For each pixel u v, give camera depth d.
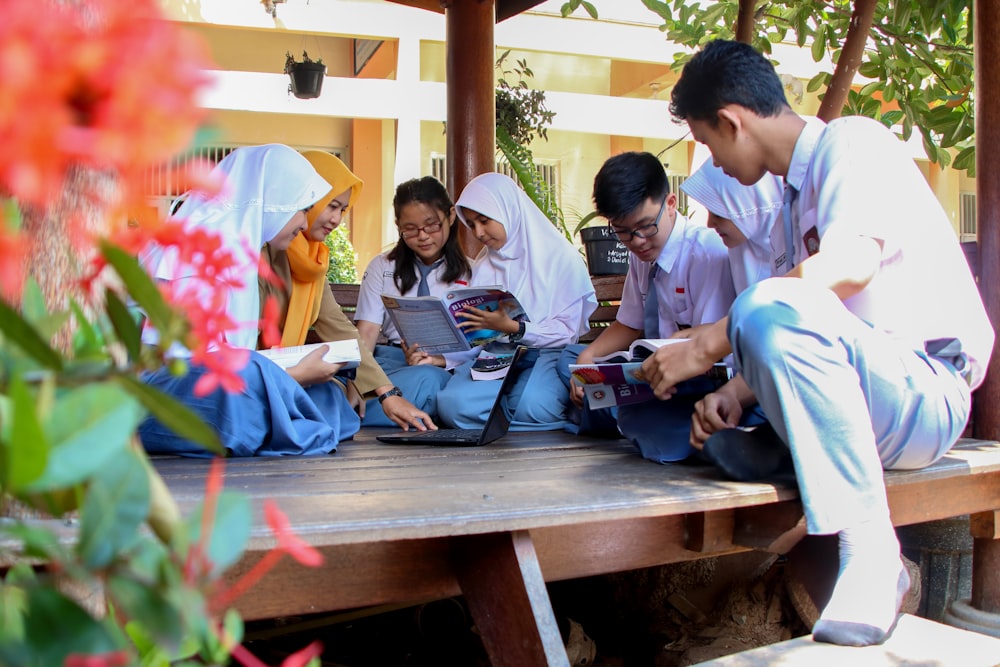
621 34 9.41
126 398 0.56
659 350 2.40
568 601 3.44
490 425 3.03
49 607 0.58
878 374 2.08
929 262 2.31
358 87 8.91
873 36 4.66
